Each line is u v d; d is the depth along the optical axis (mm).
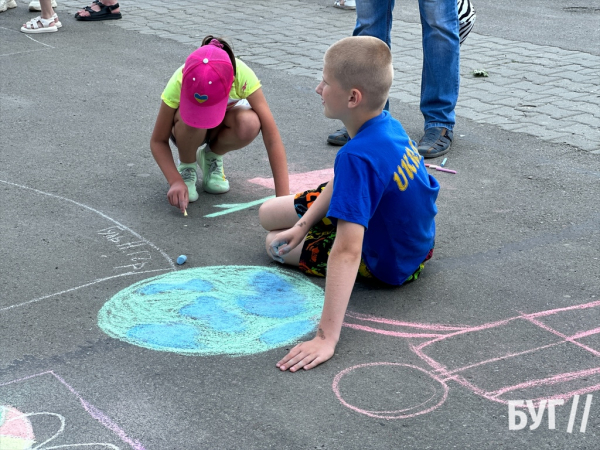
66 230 3502
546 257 3242
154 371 2461
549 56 6727
